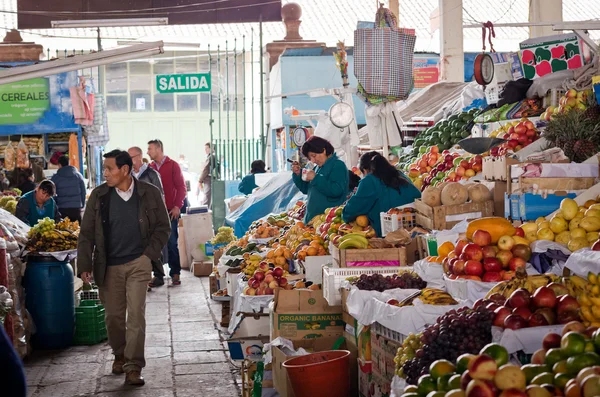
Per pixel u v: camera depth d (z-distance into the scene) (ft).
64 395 22.27
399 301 16.43
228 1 59.88
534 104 31.14
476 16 75.20
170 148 98.73
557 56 33.01
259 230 32.86
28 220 36.14
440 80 52.01
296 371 16.34
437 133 35.09
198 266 45.37
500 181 21.39
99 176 68.13
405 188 23.38
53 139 57.31
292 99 59.88
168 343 28.53
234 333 22.26
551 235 17.20
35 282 27.71
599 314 12.42
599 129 22.34
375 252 19.63
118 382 23.47
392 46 33.30
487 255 16.47
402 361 13.55
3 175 53.88
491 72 34.35
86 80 57.57
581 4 75.97
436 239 19.83
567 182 19.51
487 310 12.88
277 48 67.00
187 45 28.19
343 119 36.09
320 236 24.50
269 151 68.44
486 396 9.29
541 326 12.26
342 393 16.58
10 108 54.75
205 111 98.22
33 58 60.64
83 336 28.60
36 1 60.34
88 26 36.73
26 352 26.13
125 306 23.85
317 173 27.37
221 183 58.80
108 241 23.21
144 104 97.76
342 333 19.45
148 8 60.23
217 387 22.71
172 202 41.45
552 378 9.64
